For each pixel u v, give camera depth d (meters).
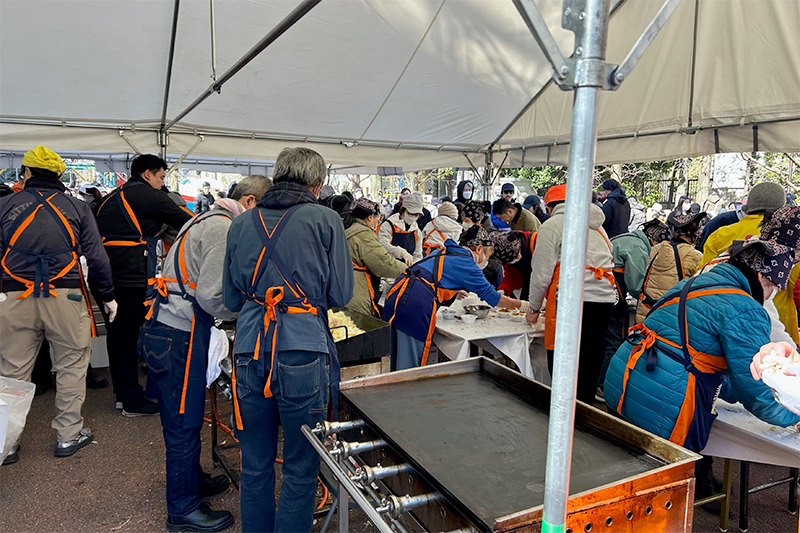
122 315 3.40
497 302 2.86
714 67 3.96
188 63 4.02
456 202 6.34
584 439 1.42
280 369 1.64
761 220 2.77
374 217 4.36
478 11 4.00
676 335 1.81
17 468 2.81
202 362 2.12
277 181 1.83
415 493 1.28
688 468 1.19
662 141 4.59
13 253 2.67
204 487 2.53
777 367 1.20
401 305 2.81
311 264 1.70
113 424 3.39
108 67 3.91
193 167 10.36
